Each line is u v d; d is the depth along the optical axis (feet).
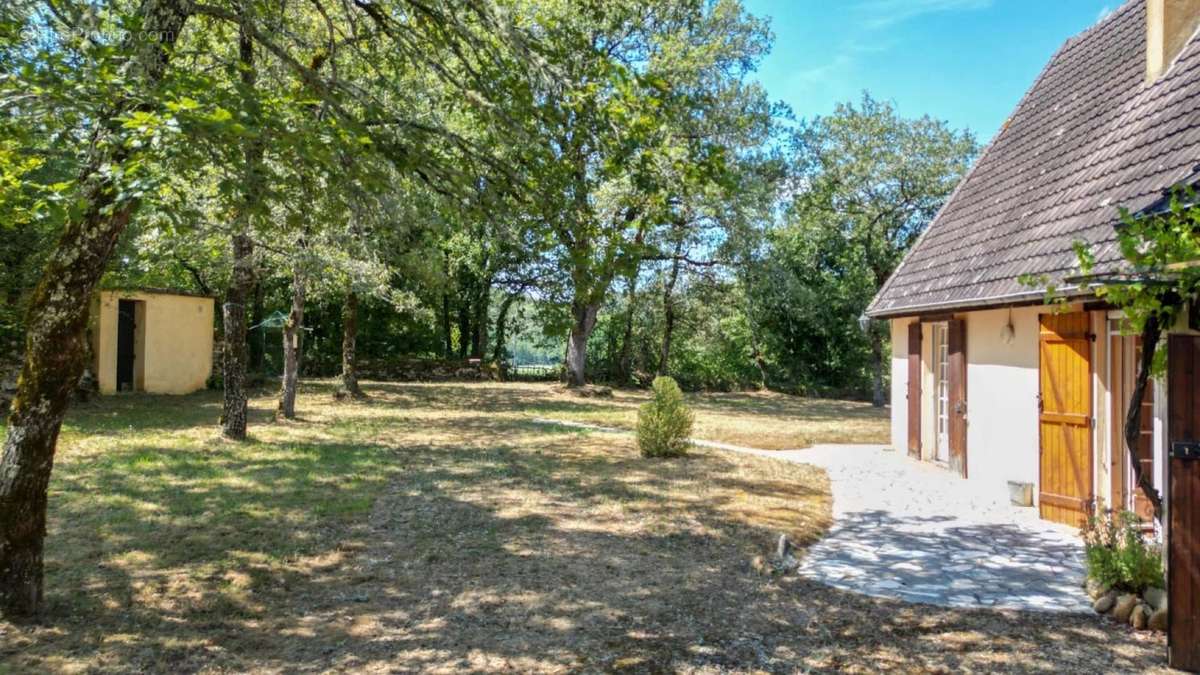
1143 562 16.81
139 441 39.29
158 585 18.04
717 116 72.74
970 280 31.58
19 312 45.03
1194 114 23.91
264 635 15.37
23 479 15.40
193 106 12.69
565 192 18.89
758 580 19.26
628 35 73.10
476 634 15.53
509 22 19.44
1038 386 27.84
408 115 23.40
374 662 14.15
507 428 51.96
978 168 41.32
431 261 57.06
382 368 99.86
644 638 15.37
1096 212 25.36
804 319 104.78
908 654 14.64
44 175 24.68
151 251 38.88
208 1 19.53
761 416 71.82
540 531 23.85
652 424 39.96
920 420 40.11
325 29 30.40
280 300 96.53
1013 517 26.86
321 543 21.99
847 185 94.94
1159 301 14.79
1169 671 13.89
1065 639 15.42
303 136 14.93
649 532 23.90
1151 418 24.58
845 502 29.63
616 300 96.58
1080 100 34.71
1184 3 28.30
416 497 28.48
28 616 15.62
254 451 37.73
